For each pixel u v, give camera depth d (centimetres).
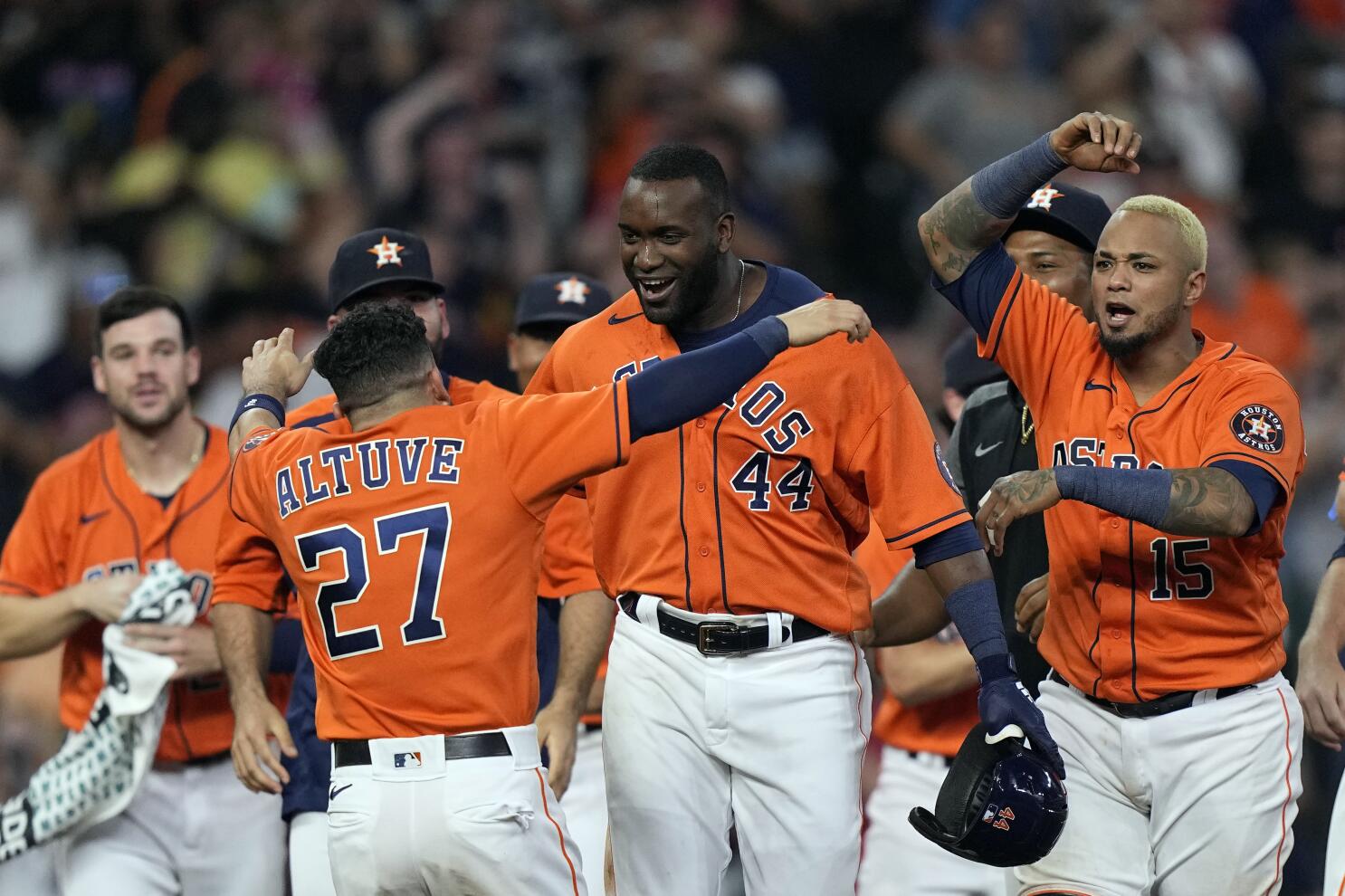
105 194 4206
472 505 1562
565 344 1723
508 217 4119
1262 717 1652
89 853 2067
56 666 2752
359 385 1608
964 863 2106
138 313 2114
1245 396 1617
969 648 1614
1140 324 1627
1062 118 4569
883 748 2177
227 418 3684
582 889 1645
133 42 4431
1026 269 1883
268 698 1934
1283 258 4519
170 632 1997
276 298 3844
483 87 4281
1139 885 1684
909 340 4109
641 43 4503
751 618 1628
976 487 1905
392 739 1574
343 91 4297
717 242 1603
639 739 1655
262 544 1862
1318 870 3145
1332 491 3938
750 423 1611
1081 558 1659
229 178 4088
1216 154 4688
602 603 1908
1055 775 1584
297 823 1930
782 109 4591
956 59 4575
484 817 1561
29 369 3997
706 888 1664
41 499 2153
